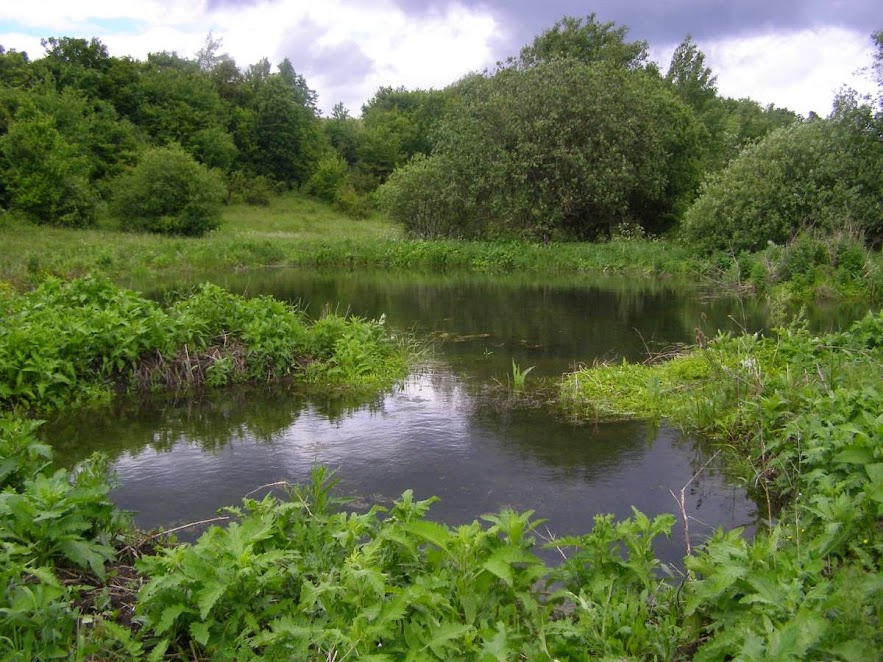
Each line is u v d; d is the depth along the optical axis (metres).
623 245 21.22
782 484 5.05
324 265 22.22
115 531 4.16
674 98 26.16
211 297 9.18
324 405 7.53
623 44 30.77
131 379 7.86
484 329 11.63
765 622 2.58
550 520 4.83
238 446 6.33
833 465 4.53
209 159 44.00
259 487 5.32
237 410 7.36
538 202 22.70
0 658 2.68
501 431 6.65
